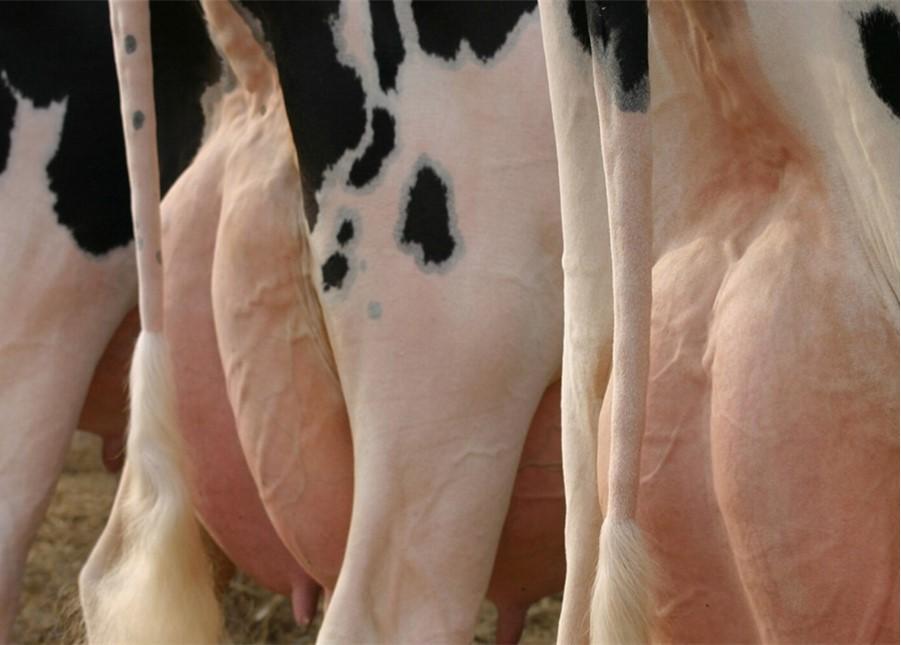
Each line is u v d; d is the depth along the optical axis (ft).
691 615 14.67
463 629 18.90
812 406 13.57
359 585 18.72
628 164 13.57
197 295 21.63
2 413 23.04
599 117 13.99
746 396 13.75
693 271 14.48
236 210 20.20
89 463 40.34
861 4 13.26
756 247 14.11
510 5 18.84
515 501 19.75
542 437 19.38
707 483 14.29
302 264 19.77
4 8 23.29
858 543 13.57
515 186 18.76
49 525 35.60
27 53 23.27
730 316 14.02
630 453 13.67
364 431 18.88
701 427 14.29
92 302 23.53
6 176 23.22
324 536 20.25
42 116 23.29
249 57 20.67
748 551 13.93
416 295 18.74
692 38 14.33
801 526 13.66
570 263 14.94
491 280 18.67
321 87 19.01
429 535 18.74
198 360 21.79
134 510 20.15
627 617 13.64
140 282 20.36
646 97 13.55
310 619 22.97
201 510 22.71
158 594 19.89
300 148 19.22
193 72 22.30
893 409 13.41
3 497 22.95
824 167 13.76
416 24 18.94
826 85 13.51
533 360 18.89
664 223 14.89
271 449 20.17
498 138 18.79
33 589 32.14
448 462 18.71
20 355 23.12
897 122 13.12
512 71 18.78
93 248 23.45
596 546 15.02
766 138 14.12
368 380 18.84
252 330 20.07
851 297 13.55
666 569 14.62
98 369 24.50
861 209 13.55
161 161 23.03
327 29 18.97
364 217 18.92
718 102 14.42
